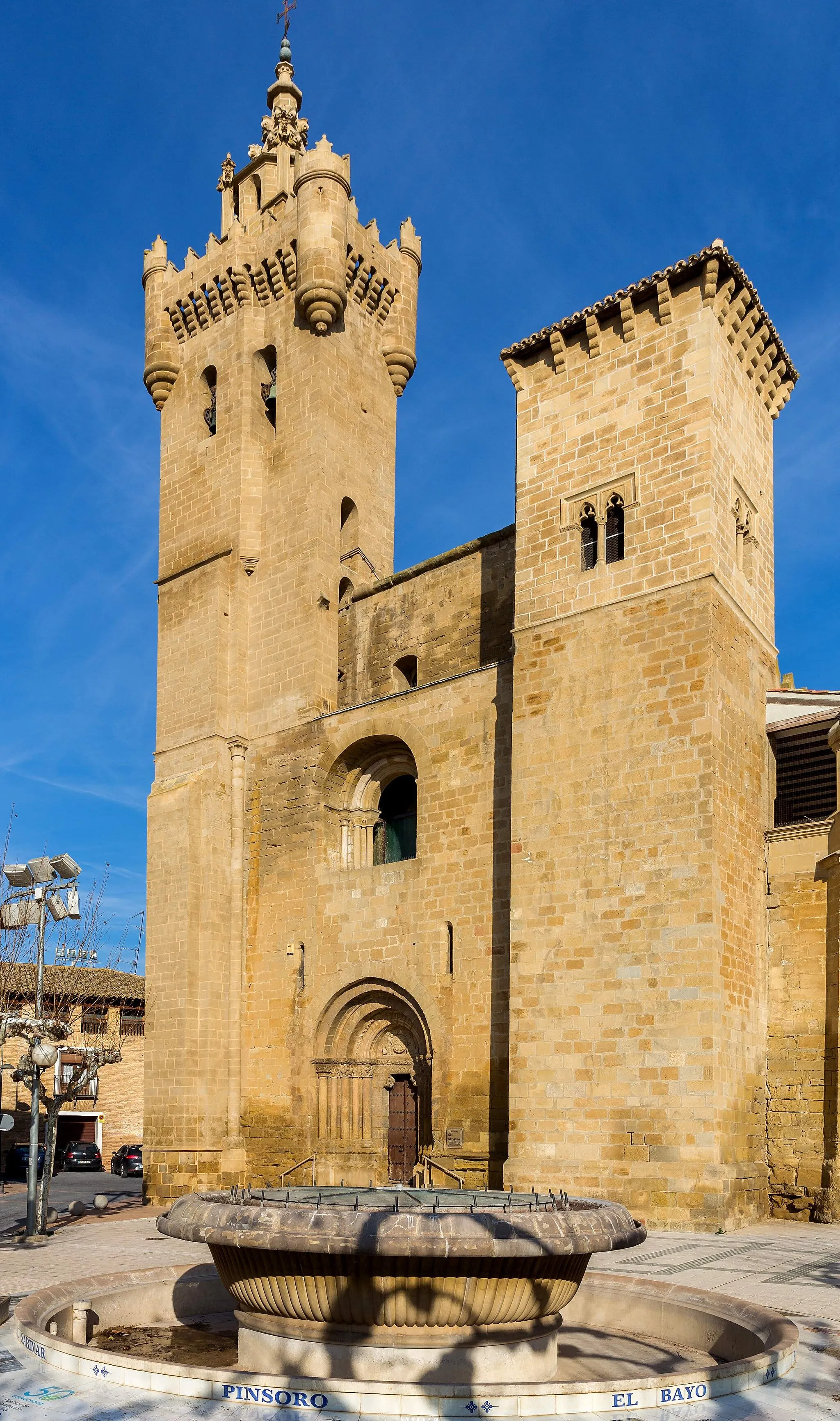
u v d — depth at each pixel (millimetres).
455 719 30672
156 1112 34000
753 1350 11852
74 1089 26312
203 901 34875
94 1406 9719
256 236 39156
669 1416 9633
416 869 30672
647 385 27516
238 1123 33531
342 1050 32031
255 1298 11156
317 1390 9695
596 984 25016
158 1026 34500
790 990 25922
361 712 33188
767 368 29438
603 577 27250
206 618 37250
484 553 33469
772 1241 20969
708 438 26125
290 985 33250
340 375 37656
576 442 28625
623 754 25844
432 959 29656
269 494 37500
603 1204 11820
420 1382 10492
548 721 27344
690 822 24469
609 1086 24312
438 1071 28688
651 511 26797
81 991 55156
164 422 41031
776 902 26547
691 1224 22500
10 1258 20375
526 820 27141
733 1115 23672
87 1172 56594
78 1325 13297
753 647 27500
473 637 33125
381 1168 30766
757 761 27047
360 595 36875
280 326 38375
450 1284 10547
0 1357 11297
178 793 35719
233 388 38625
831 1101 24656
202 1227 10719
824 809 27188
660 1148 23297
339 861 33906
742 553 27984
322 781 33844
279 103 40781
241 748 36031
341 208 37125
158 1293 14672
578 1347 13078
